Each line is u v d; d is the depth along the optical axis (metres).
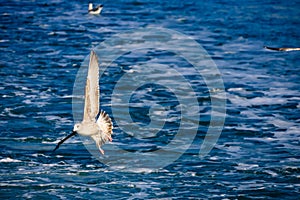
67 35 36.41
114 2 44.62
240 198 19.02
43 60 31.73
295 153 22.02
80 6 43.53
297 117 25.41
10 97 26.64
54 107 25.80
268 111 25.98
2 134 23.03
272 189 19.52
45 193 19.00
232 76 30.23
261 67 31.78
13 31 36.97
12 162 20.88
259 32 37.94
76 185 19.53
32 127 23.78
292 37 37.12
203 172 20.62
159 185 19.72
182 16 41.22
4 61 31.38
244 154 21.97
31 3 44.03
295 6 44.00
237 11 42.62
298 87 28.91
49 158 21.30
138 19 40.34
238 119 25.16
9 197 18.70
